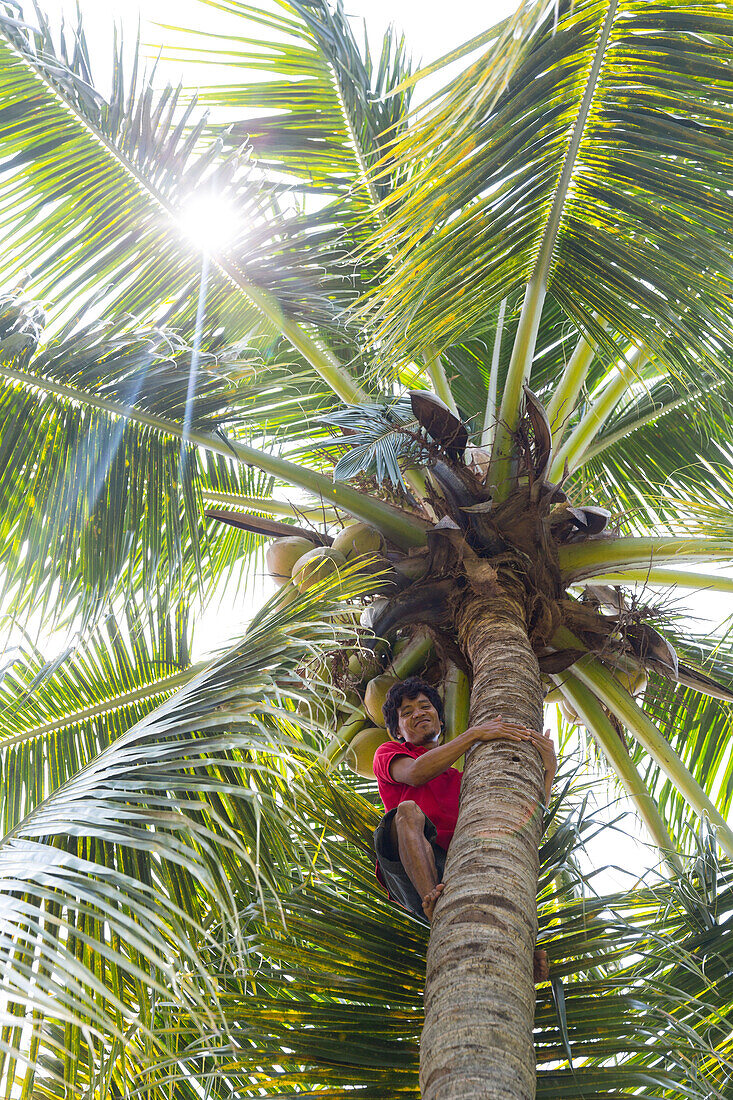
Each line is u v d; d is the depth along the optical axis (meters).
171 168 5.34
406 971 3.66
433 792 3.89
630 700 4.85
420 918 3.81
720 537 4.49
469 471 4.60
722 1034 3.96
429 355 5.71
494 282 4.50
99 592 5.04
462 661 4.48
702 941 4.21
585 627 4.69
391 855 3.74
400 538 4.82
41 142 5.20
